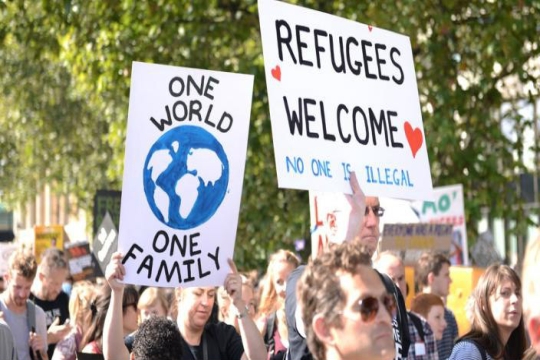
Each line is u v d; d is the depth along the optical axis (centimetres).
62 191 5225
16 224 8119
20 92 4716
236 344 1230
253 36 3384
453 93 3139
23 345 1566
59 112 4847
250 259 3231
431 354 1488
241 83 1134
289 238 3203
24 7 3127
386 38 1059
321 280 622
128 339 1218
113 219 2248
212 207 1119
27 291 1570
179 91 1107
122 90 3228
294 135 966
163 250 1095
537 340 458
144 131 1093
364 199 975
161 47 3195
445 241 2156
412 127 1061
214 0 3175
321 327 623
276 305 1580
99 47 3156
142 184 1090
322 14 1008
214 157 1121
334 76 1008
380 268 1377
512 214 3247
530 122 3272
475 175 3175
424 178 1059
